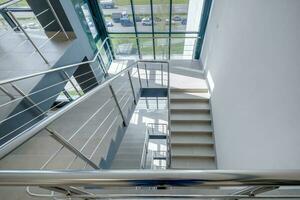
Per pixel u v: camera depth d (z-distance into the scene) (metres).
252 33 1.71
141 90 3.79
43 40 2.88
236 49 2.15
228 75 2.43
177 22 4.63
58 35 3.02
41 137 1.99
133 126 5.79
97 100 3.02
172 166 2.87
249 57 1.76
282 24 1.24
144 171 0.46
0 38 2.77
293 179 0.44
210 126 3.28
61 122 2.39
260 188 0.57
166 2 4.27
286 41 1.19
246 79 1.81
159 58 5.46
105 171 0.46
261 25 1.54
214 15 3.59
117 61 5.45
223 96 2.63
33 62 2.34
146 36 4.97
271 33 1.38
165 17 4.56
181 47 5.18
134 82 4.08
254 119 1.60
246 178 0.45
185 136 3.20
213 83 3.35
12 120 1.68
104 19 4.59
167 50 5.29
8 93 1.68
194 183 0.45
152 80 4.20
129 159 3.87
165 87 3.84
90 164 1.46
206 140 3.12
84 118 2.49
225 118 2.49
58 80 2.49
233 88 2.20
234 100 2.14
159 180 0.45
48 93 2.24
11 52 2.49
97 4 4.20
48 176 0.45
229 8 2.54
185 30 4.75
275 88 1.29
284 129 1.18
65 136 2.11
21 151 1.85
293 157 1.09
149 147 5.89
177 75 4.41
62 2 2.72
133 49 5.37
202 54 4.82
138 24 4.73
